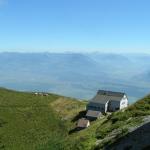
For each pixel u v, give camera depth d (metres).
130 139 34.19
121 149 32.84
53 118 163.38
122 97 166.88
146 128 35.69
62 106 181.75
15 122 152.62
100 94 171.38
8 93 196.62
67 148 49.75
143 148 30.62
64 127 152.00
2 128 143.62
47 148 62.19
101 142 40.38
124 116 49.84
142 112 48.41
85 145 44.00
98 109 165.25
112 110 165.75
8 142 127.88
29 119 159.00
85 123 143.00
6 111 165.00
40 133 140.62
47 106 180.88
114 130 44.06
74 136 62.53
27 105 177.75
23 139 131.00
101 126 53.09
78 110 171.88
